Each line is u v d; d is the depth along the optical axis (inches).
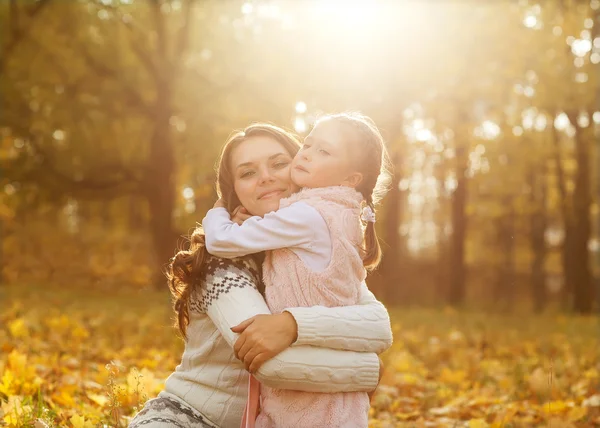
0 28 736.3
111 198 844.0
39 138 780.0
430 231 1685.5
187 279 110.7
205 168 764.6
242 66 729.6
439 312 629.6
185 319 115.6
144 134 818.2
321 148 110.0
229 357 111.5
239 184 115.0
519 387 238.8
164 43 750.5
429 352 327.6
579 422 189.6
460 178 956.0
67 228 1128.2
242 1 720.3
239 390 111.6
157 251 775.1
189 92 747.4
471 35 614.9
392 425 182.5
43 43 748.6
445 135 733.9
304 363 100.9
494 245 1405.0
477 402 208.5
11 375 170.4
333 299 106.0
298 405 104.4
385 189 121.4
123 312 439.2
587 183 816.9
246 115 718.5
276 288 106.8
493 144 753.0
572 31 629.9
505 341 380.5
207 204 780.6
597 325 522.6
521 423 184.1
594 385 249.1
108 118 784.9
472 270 1481.3
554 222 1263.5
